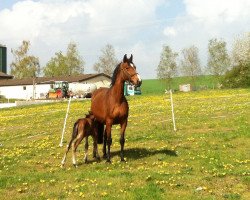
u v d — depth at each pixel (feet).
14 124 122.21
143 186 43.21
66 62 469.98
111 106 56.54
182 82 404.36
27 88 376.68
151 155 62.03
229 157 58.34
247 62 285.84
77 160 61.46
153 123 98.27
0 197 42.52
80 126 57.57
